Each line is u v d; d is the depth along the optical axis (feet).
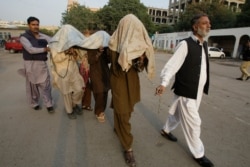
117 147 10.63
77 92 13.58
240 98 21.22
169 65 9.02
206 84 9.52
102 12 145.48
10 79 26.30
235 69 48.93
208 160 9.25
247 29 85.20
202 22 8.52
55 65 12.78
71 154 9.89
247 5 102.47
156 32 163.73
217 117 15.28
